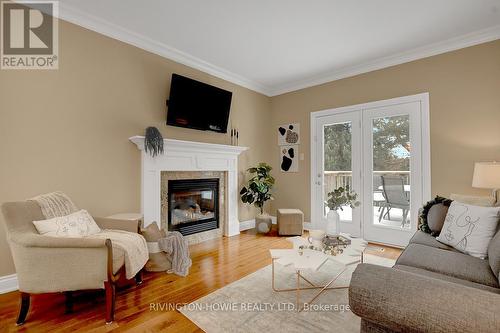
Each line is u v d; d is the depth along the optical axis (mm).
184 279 2434
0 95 2189
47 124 2414
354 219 3865
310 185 4395
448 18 2631
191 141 3520
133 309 1909
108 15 2629
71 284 1720
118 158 2898
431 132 3225
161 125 3336
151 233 2619
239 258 3006
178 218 3613
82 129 2631
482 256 1796
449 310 744
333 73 4074
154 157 3117
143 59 3141
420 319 772
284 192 4754
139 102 3104
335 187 4105
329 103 4188
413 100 3359
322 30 2883
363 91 3822
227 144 4191
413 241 2244
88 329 1677
